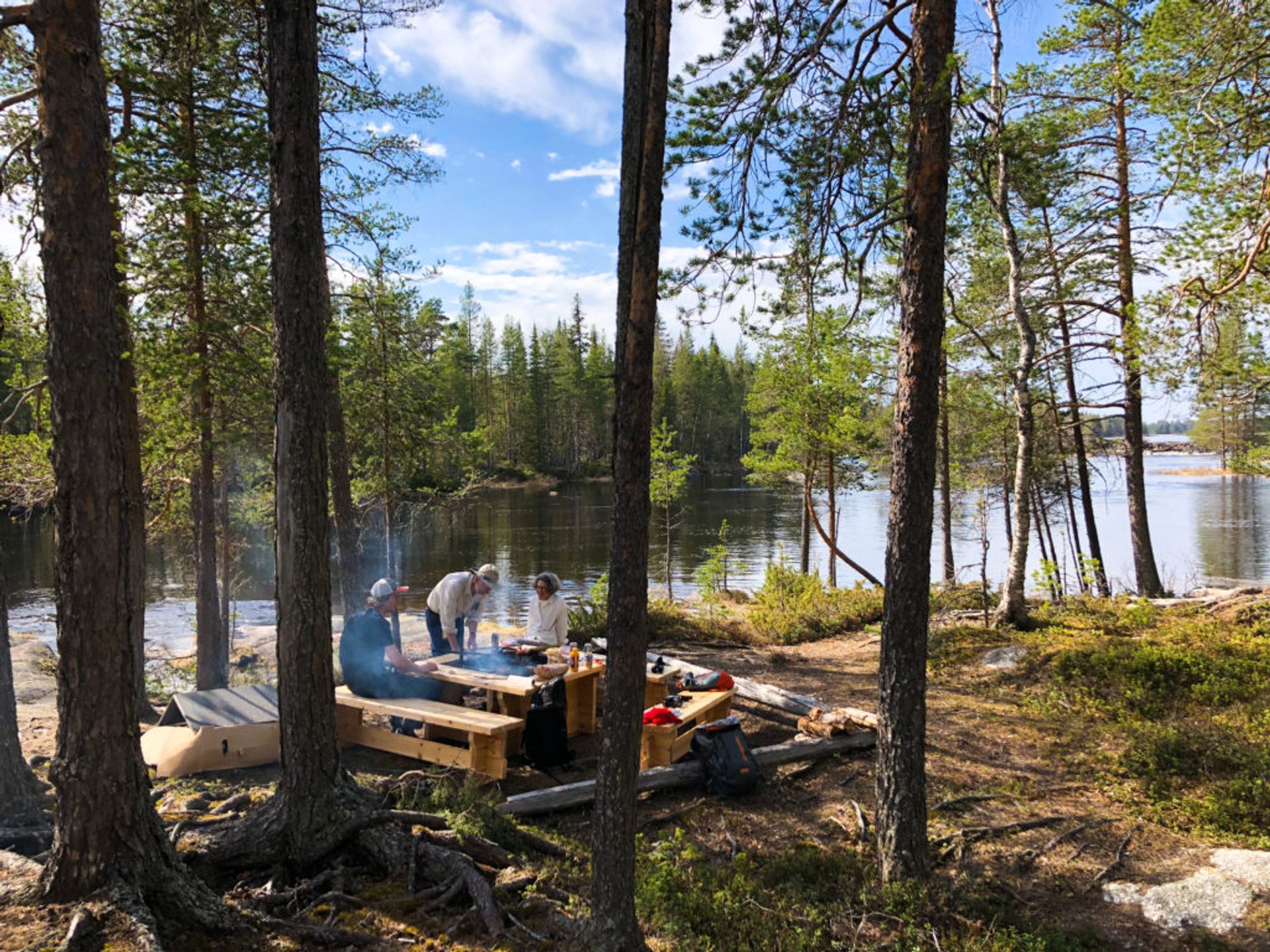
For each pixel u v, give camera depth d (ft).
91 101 11.41
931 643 33.63
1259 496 143.95
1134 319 35.29
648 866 15.97
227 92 26.91
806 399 54.24
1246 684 25.29
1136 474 48.19
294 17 13.78
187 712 19.40
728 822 18.89
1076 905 15.49
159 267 26.05
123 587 11.78
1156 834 17.99
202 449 29.99
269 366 28.22
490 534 110.83
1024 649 30.94
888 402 52.75
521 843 16.06
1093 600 38.63
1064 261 47.06
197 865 13.62
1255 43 25.36
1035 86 40.75
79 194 11.30
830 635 40.73
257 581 76.54
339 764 14.96
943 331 16.07
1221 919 14.58
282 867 14.06
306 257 14.15
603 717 11.59
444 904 13.17
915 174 15.83
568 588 74.59
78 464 11.35
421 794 17.26
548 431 205.57
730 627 40.91
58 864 11.48
